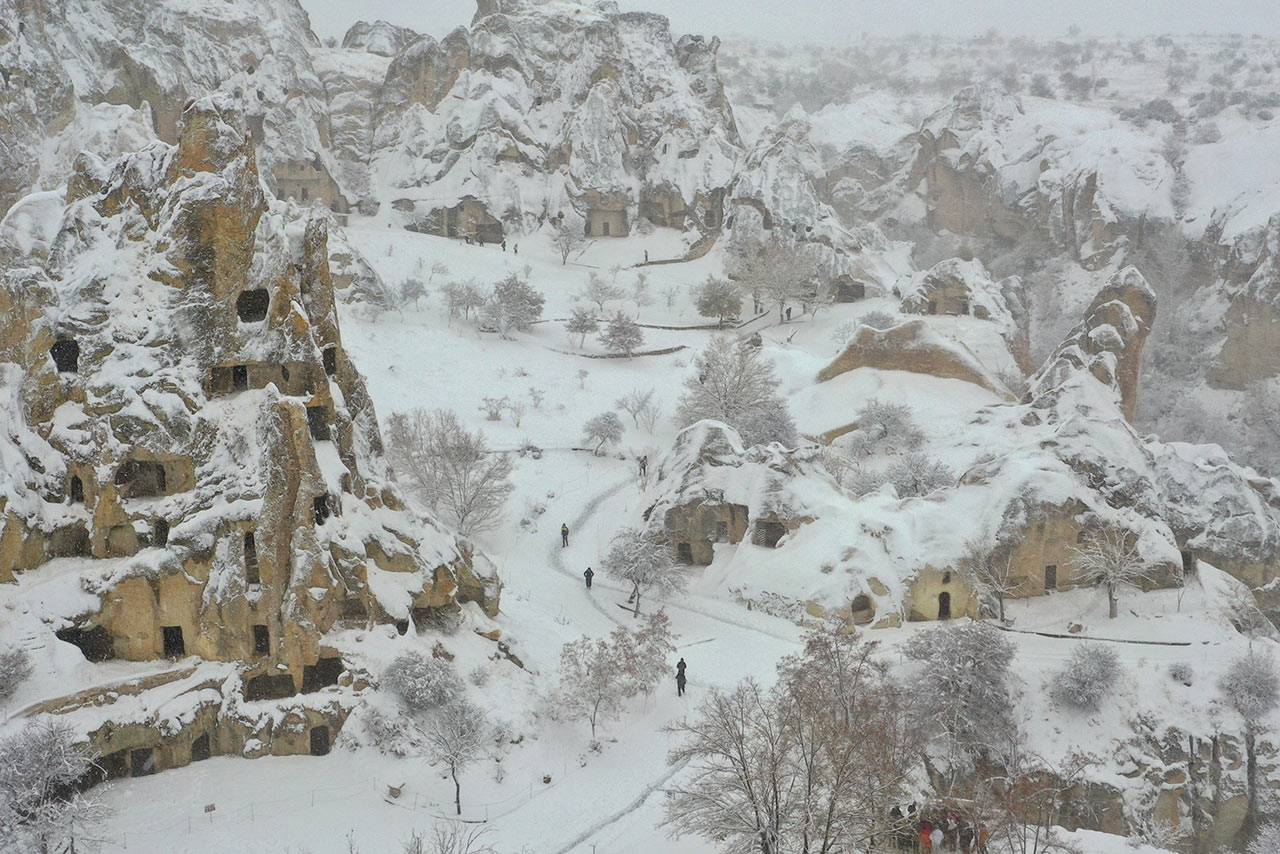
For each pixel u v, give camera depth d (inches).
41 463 2348.7
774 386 4894.2
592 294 6742.1
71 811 1779.0
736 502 3535.9
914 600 3206.2
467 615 2598.4
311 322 2559.1
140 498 2364.7
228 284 2400.3
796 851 1679.4
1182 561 3427.7
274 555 2293.3
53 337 2384.4
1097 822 2610.7
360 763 2191.2
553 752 2308.1
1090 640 3090.6
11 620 2167.8
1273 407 6771.7
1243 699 2819.9
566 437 4690.0
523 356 5546.3
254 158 2439.7
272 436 2303.2
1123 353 4810.5
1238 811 2733.8
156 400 2335.1
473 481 3614.7
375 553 2449.6
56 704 2069.4
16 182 5753.0
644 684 2476.6
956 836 1685.5
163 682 2225.6
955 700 2541.8
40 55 6058.1
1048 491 3341.5
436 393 4872.0
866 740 1700.3
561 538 3782.0
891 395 4872.0
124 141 5738.2
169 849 1881.2
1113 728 2748.5
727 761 2057.1
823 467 3673.7
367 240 6978.4
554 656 2635.3
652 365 5748.0
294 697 2271.2
